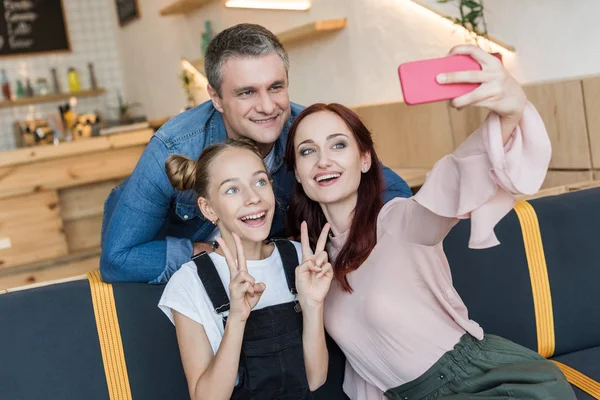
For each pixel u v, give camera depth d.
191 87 5.33
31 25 6.31
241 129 1.71
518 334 1.81
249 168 1.47
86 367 1.56
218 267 1.52
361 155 1.55
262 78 1.64
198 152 1.80
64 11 6.42
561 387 1.36
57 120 5.14
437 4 2.91
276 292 1.52
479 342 1.51
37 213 3.97
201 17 4.95
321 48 3.78
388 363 1.51
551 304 1.84
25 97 6.19
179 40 5.38
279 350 1.45
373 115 3.46
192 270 1.49
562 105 2.49
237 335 1.33
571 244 1.86
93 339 1.58
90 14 6.57
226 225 1.50
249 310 1.33
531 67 2.62
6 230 3.90
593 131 2.39
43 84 6.28
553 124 2.56
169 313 1.49
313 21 3.78
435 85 1.08
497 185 1.23
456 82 1.08
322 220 1.65
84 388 1.56
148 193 1.71
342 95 3.70
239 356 1.40
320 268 1.42
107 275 1.69
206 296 1.46
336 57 3.66
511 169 1.19
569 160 2.52
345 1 3.48
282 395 1.45
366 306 1.49
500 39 2.73
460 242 1.79
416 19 3.05
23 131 5.35
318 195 1.53
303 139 1.53
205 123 1.82
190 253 1.68
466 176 1.25
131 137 4.13
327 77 3.79
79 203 4.19
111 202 2.17
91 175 4.08
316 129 1.52
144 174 1.72
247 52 1.63
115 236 1.70
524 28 2.61
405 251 1.49
